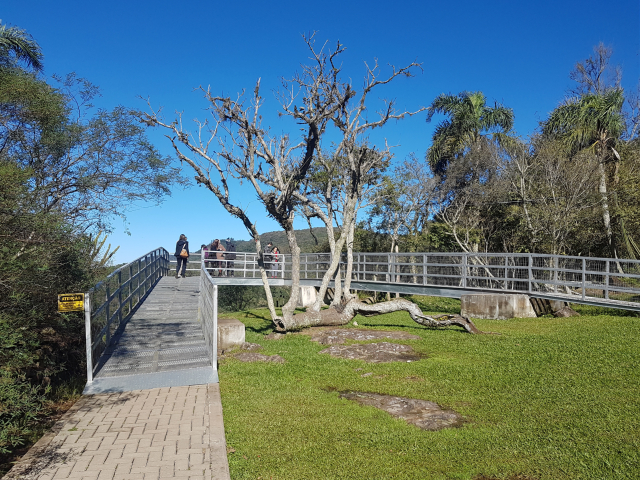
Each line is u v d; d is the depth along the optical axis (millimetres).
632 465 4828
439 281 21469
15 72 9758
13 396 5691
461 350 10969
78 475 4820
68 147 11133
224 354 10789
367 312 15211
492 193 25578
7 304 6453
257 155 13977
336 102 13430
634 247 20266
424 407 7043
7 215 6250
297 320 14664
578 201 21484
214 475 4820
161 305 15859
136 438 5793
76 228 8781
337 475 4887
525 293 16016
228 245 26453
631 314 15039
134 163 12031
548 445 5406
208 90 12750
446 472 4902
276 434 6020
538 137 25891
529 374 8438
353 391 8039
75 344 9539
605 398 6859
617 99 22047
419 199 27688
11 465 5289
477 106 29750
